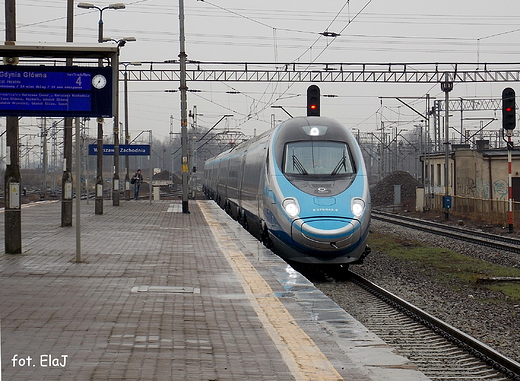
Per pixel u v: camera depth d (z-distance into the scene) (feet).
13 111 58.08
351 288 65.82
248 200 102.17
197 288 47.42
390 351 31.30
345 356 30.32
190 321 36.68
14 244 65.36
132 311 38.99
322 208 69.10
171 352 30.09
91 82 58.49
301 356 30.04
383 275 76.38
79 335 32.89
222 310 39.86
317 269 78.64
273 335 33.86
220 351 30.53
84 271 54.75
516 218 147.84
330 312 39.60
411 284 69.92
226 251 70.28
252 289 47.24
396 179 278.67
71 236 84.58
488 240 111.14
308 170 74.64
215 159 210.59
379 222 160.35
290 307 41.01
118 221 111.96
